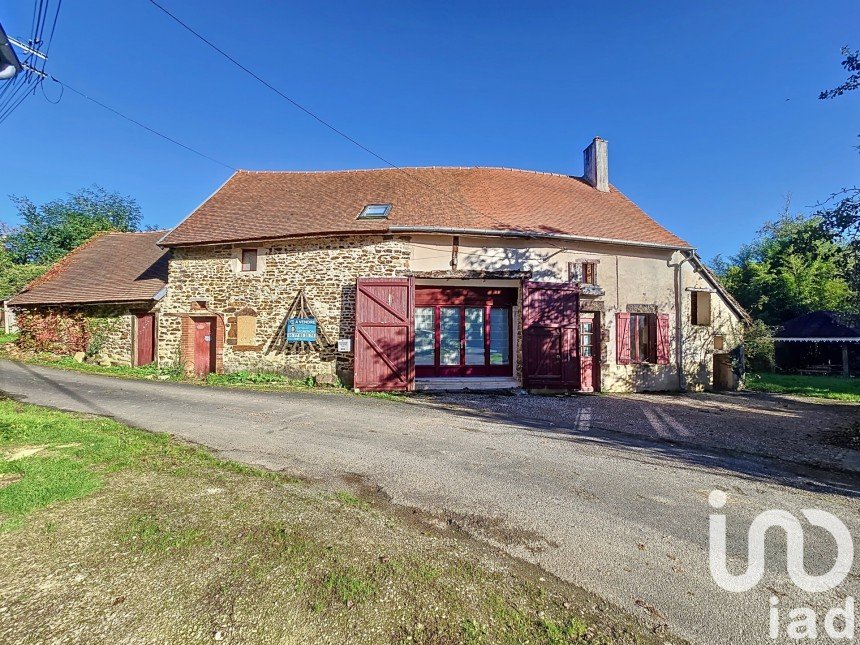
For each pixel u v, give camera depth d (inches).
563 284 422.0
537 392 410.6
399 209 443.5
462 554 110.0
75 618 81.2
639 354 476.7
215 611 84.1
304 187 528.4
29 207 1023.0
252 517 122.5
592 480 168.9
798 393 491.5
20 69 223.6
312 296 418.3
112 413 254.1
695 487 165.9
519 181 549.3
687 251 486.0
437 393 386.6
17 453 167.3
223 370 432.8
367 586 93.5
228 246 440.5
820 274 890.7
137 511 123.6
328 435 224.1
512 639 80.4
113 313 486.9
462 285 432.8
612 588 98.7
